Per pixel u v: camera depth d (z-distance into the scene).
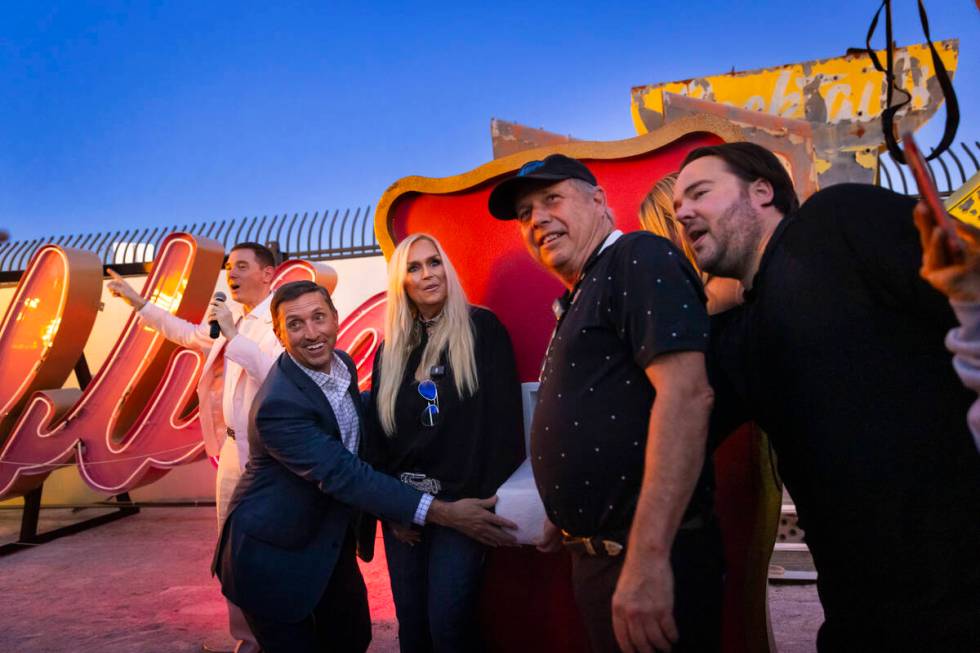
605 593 1.65
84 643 3.95
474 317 2.69
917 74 4.02
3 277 8.69
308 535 2.46
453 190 3.02
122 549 6.15
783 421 1.48
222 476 3.43
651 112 4.50
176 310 5.70
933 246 0.97
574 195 1.93
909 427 1.27
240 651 3.37
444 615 2.42
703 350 1.51
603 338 1.68
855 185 1.40
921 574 1.26
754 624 2.43
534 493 2.37
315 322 2.51
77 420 5.89
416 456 2.56
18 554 6.11
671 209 2.57
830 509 1.38
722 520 2.49
